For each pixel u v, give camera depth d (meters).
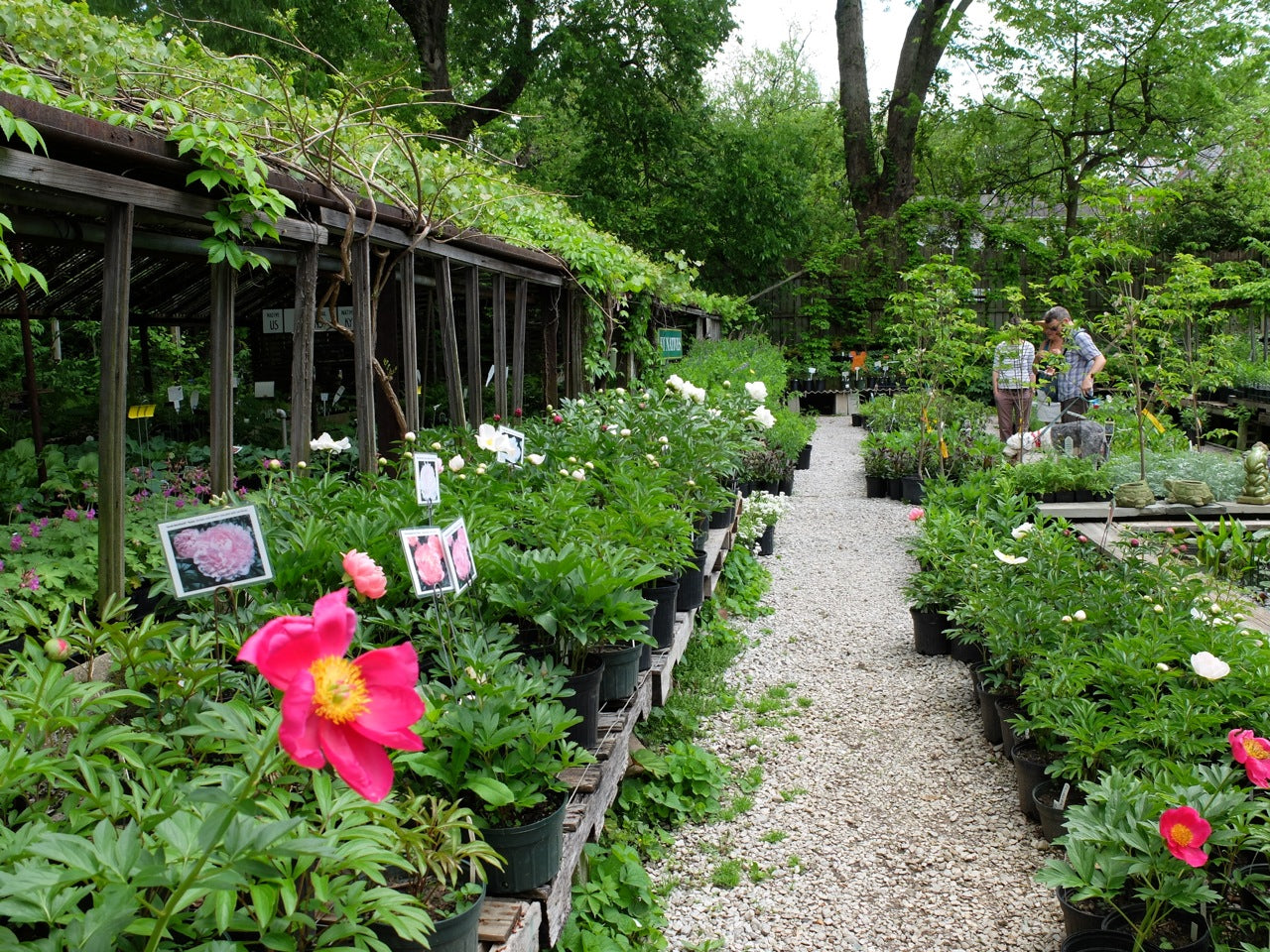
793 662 5.17
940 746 4.10
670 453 4.92
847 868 3.20
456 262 5.87
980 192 24.16
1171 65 19.92
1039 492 6.98
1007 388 9.16
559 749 2.66
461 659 2.47
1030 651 3.71
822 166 29.70
